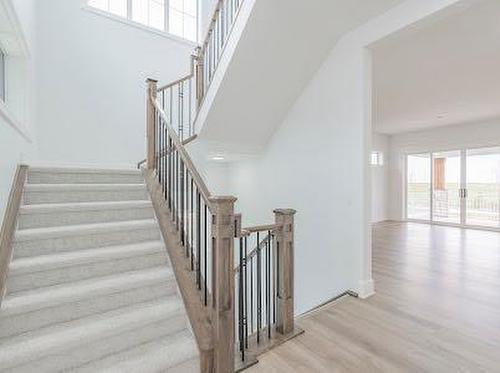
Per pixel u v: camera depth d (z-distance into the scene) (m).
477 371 1.79
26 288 1.94
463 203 7.70
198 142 4.10
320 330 2.31
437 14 2.44
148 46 4.91
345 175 3.24
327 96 3.47
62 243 2.25
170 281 2.32
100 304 2.02
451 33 3.16
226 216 1.92
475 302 2.80
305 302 3.81
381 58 3.76
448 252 4.86
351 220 3.16
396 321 2.44
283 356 1.99
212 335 1.93
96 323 1.87
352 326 2.37
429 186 8.41
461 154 7.74
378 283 3.35
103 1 4.62
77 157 4.27
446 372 1.78
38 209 2.31
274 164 4.48
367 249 3.04
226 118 3.91
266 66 3.34
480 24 2.98
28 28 3.19
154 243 2.58
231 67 3.25
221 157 4.89
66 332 1.76
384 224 8.23
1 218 2.04
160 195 2.93
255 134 4.35
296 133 4.00
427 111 6.34
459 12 2.49
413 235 6.46
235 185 5.60
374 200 8.73
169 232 2.61
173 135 2.70
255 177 4.98
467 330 2.28
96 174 3.01
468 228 7.49
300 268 3.91
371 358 1.94
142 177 3.28
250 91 3.61
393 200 9.00
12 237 2.01
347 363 1.90
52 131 4.06
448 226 7.85
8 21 2.44
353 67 3.12
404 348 2.05
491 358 1.92
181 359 1.85
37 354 1.59
